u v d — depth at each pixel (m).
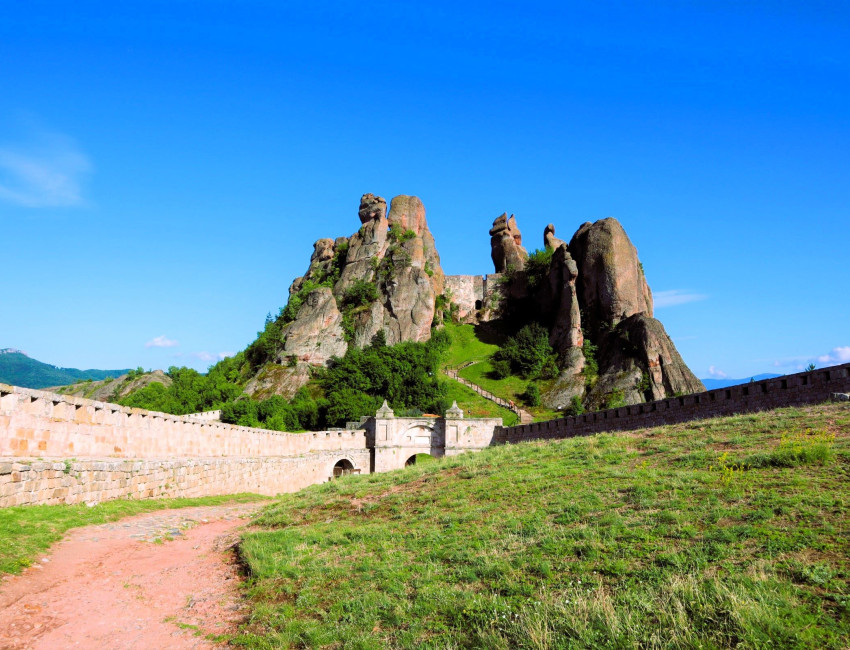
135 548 19.05
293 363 114.00
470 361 121.62
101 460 25.53
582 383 103.56
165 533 21.77
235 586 15.95
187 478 31.94
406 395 97.88
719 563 11.89
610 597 11.38
